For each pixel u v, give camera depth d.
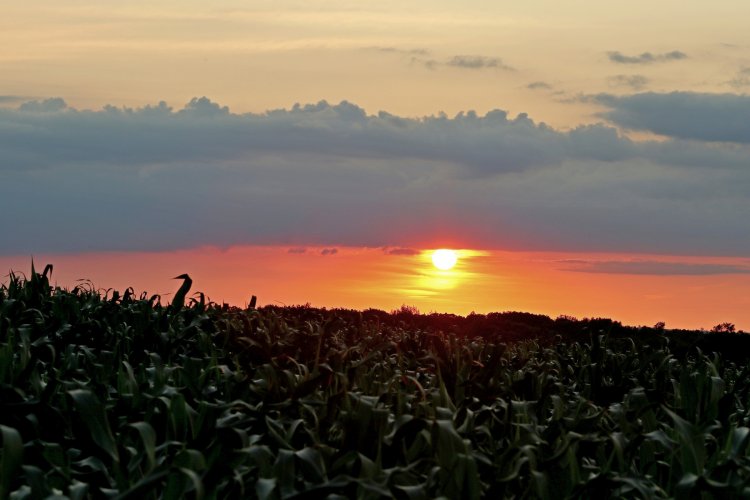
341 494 3.62
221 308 9.42
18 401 4.64
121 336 7.73
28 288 8.82
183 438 4.25
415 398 5.42
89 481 4.02
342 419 4.49
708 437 4.71
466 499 3.55
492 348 7.83
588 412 5.62
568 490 4.01
